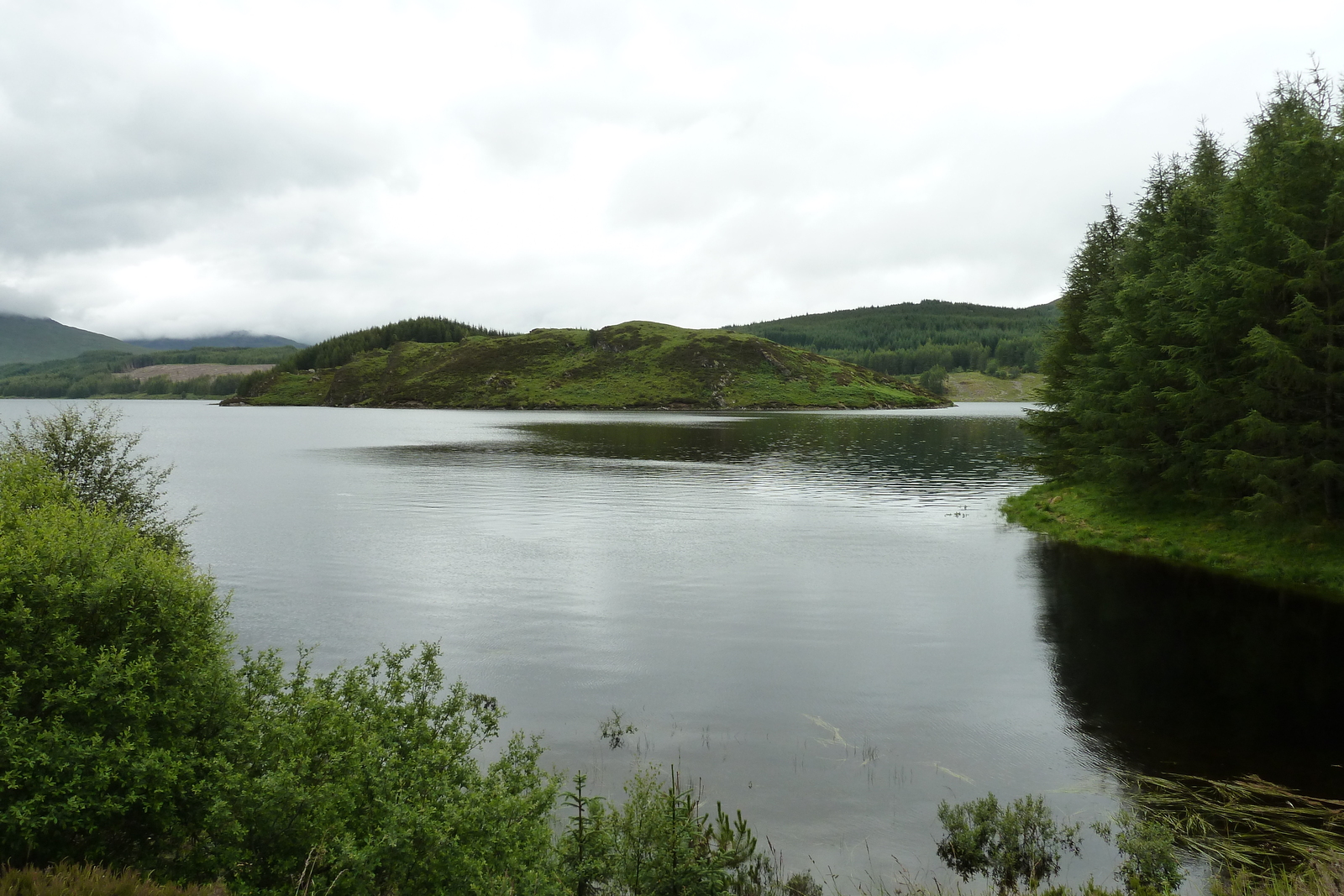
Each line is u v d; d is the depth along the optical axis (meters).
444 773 8.82
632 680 17.88
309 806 7.77
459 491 52.53
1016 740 14.58
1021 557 31.48
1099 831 11.28
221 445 97.12
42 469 13.12
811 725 15.32
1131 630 21.30
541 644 20.55
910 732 14.96
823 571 29.22
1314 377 25.95
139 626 8.52
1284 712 15.62
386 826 7.51
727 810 12.02
